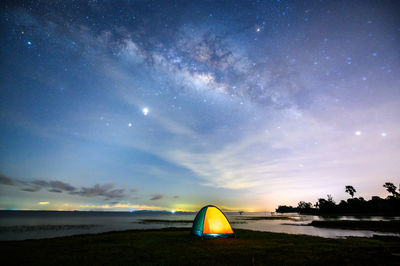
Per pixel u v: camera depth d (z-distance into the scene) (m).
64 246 11.77
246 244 11.99
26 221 53.16
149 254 9.55
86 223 49.38
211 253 9.63
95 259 8.73
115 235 16.92
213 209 15.59
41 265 7.90
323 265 7.49
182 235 16.50
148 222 55.97
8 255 9.53
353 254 9.10
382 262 7.72
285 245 11.64
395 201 81.25
